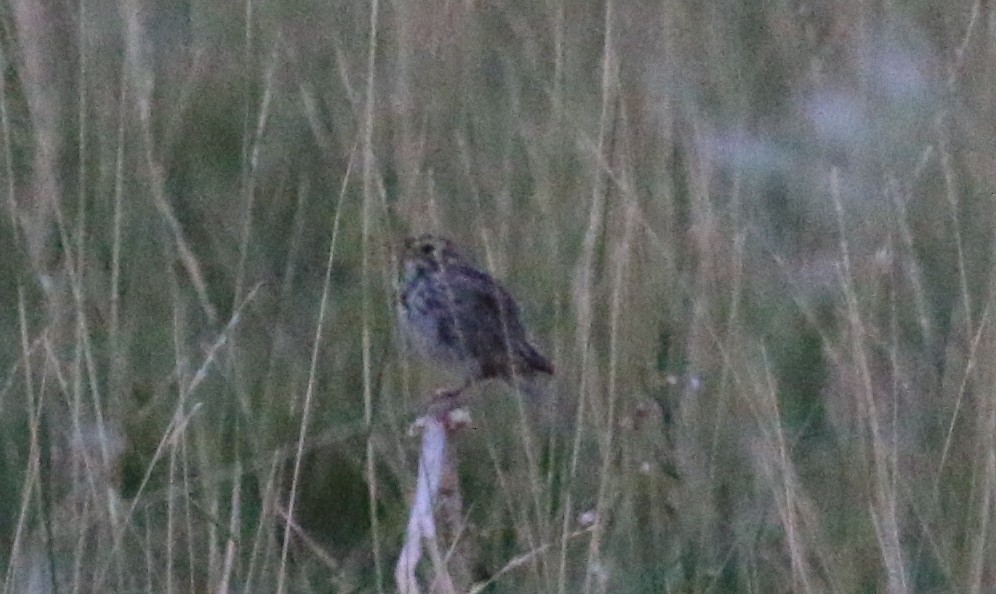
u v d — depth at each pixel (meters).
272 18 9.12
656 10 9.24
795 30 9.52
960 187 8.23
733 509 6.65
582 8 9.23
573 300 7.20
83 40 7.75
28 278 7.17
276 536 6.47
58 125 8.12
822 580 6.25
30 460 5.95
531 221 7.77
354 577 6.37
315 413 6.93
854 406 6.83
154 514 6.47
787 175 8.55
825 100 8.92
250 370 7.15
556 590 6.05
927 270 7.83
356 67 8.76
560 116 8.16
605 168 7.06
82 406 6.66
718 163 8.53
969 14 9.48
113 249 7.00
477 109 8.56
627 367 6.89
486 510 6.60
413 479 6.51
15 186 7.71
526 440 6.25
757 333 7.29
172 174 8.23
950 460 6.81
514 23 9.05
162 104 8.70
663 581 6.20
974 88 9.01
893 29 9.48
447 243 6.95
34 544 6.11
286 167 8.31
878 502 6.36
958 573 6.38
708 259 7.37
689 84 9.00
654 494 6.49
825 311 7.55
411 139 8.26
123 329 7.11
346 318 7.39
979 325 7.14
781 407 6.99
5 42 8.48
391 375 7.15
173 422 6.09
